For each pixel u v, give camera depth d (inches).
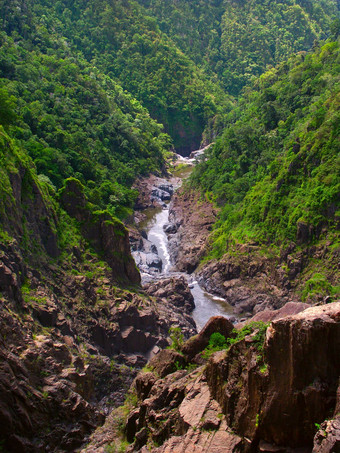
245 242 3206.2
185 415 1058.7
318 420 866.1
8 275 1738.4
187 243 3818.9
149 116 7313.0
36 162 3420.3
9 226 1999.3
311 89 4097.0
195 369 1327.5
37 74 4899.1
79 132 4473.4
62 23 7869.1
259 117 4471.0
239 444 948.6
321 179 2918.3
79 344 2033.7
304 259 2829.7
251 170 3951.8
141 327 2325.3
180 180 5757.9
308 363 873.5
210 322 1464.1
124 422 1417.3
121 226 2632.9
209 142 7199.8
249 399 948.0
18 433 1392.7
